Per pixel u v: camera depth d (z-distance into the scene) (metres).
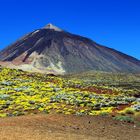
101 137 25.95
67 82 89.06
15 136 22.66
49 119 31.11
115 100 54.34
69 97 54.56
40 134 24.38
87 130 28.06
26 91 61.81
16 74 94.94
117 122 31.62
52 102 49.50
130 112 36.97
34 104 47.22
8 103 48.00
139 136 27.55
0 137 21.91
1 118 33.50
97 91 74.69
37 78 92.06
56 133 25.53
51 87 71.06
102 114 35.88
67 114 34.62
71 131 27.23
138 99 56.28
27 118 31.67
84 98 54.25
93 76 161.00
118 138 26.28
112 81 133.38
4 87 67.69
